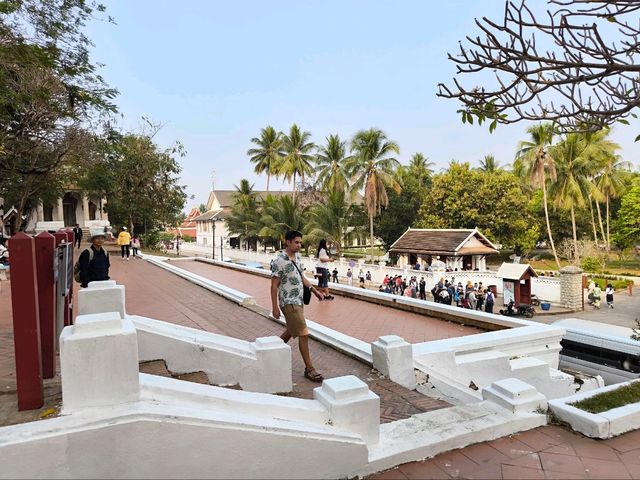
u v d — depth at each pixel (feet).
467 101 12.37
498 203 131.64
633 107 10.54
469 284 74.38
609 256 145.38
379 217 154.81
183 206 119.96
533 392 13.58
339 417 10.82
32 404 9.79
